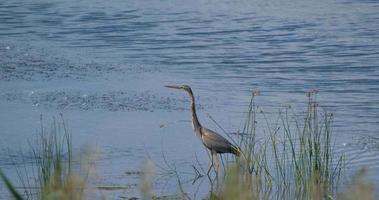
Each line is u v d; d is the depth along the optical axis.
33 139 15.80
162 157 14.76
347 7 38.97
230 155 14.96
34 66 23.55
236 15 36.88
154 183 13.28
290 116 17.92
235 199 8.98
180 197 12.62
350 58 26.16
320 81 22.42
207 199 12.56
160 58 25.95
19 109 18.28
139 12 37.88
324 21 34.69
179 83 21.81
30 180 13.19
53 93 19.94
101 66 24.00
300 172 12.43
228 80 22.45
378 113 18.34
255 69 24.31
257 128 16.78
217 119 17.67
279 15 36.69
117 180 13.06
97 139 15.83
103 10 38.53
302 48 28.25
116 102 19.14
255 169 13.30
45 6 40.22
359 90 21.14
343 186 12.47
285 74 23.50
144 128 16.78
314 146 12.66
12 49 26.88
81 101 19.14
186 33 31.72
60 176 10.77
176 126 17.03
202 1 42.03
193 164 14.42
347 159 14.37
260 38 30.56
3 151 14.97
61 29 32.50
